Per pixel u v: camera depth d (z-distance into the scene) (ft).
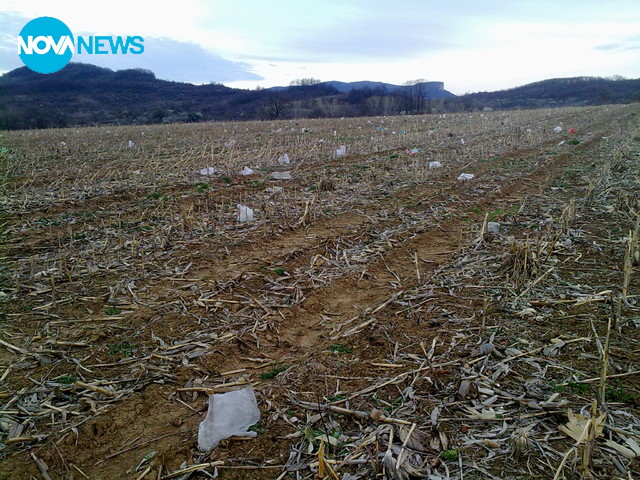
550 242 19.15
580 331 12.93
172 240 21.07
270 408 10.38
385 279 17.35
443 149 49.88
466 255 19.12
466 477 8.36
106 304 15.08
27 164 42.01
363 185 32.04
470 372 11.38
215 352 12.62
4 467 8.77
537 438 9.23
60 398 10.72
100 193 30.12
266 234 21.84
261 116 170.81
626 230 21.04
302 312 14.92
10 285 16.20
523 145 51.21
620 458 8.56
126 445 9.43
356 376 11.50
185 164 40.22
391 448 9.07
